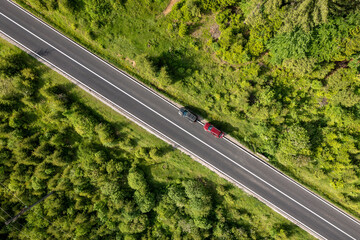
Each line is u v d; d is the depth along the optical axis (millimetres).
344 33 26094
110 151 37625
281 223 36312
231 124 34781
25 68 34625
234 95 33062
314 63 28766
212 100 33781
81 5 32562
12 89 34406
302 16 25812
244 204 36812
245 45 30375
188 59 33312
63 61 35375
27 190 37406
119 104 35969
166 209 37438
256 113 32281
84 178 37562
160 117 35906
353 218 34812
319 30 26719
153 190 38656
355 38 25969
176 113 35656
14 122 35344
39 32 34969
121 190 37562
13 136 35219
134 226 37781
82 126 34844
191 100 34812
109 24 33188
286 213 35969
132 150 37188
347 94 29625
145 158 36938
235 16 30094
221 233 36656
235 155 35750
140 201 37125
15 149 35562
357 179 32094
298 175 35000
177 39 32781
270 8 26719
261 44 29703
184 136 36031
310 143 32531
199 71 33469
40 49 35219
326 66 29188
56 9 33125
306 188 35344
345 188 33594
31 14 34688
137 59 32156
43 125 36750
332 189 34406
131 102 35844
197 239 36375
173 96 35156
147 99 35719
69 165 37531
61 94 34906
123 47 34000
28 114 36406
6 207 36781
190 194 35656
